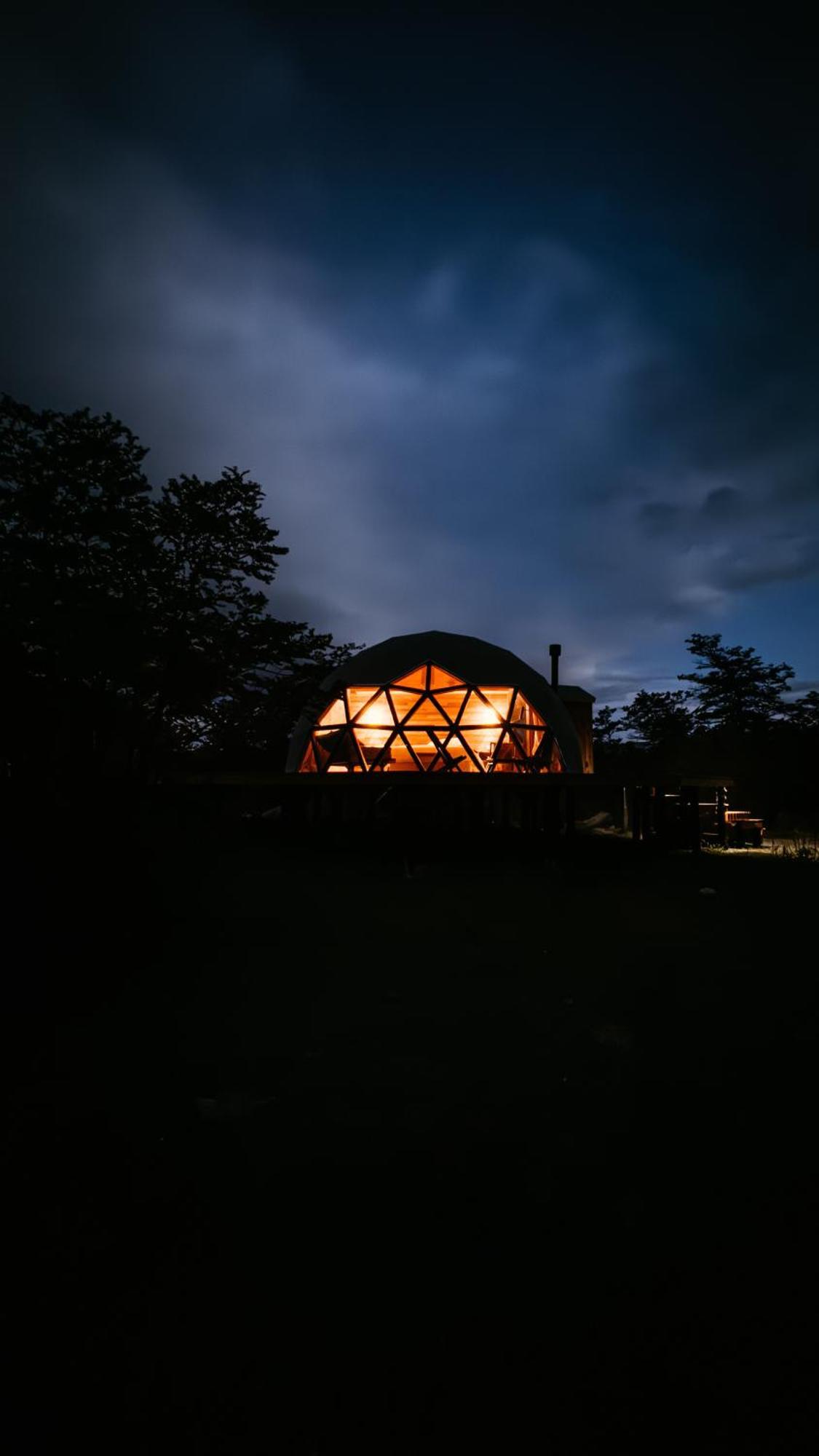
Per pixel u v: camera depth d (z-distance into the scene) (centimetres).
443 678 1809
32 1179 278
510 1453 167
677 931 746
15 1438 170
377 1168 288
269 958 603
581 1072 383
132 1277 226
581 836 1888
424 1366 193
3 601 683
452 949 664
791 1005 499
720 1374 189
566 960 625
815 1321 206
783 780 2719
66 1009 462
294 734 1967
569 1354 196
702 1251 237
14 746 682
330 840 1484
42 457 754
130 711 837
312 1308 213
